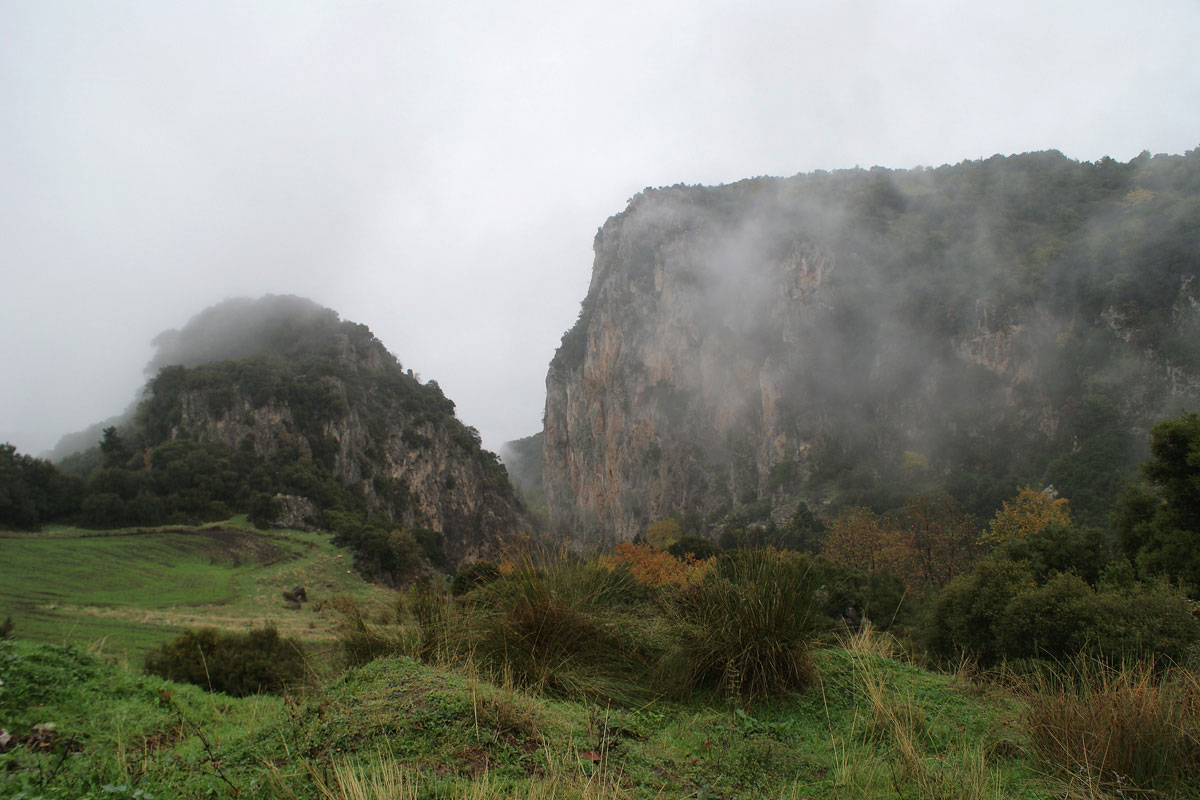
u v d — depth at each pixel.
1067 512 45.41
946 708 6.02
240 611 47.81
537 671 6.32
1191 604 9.40
